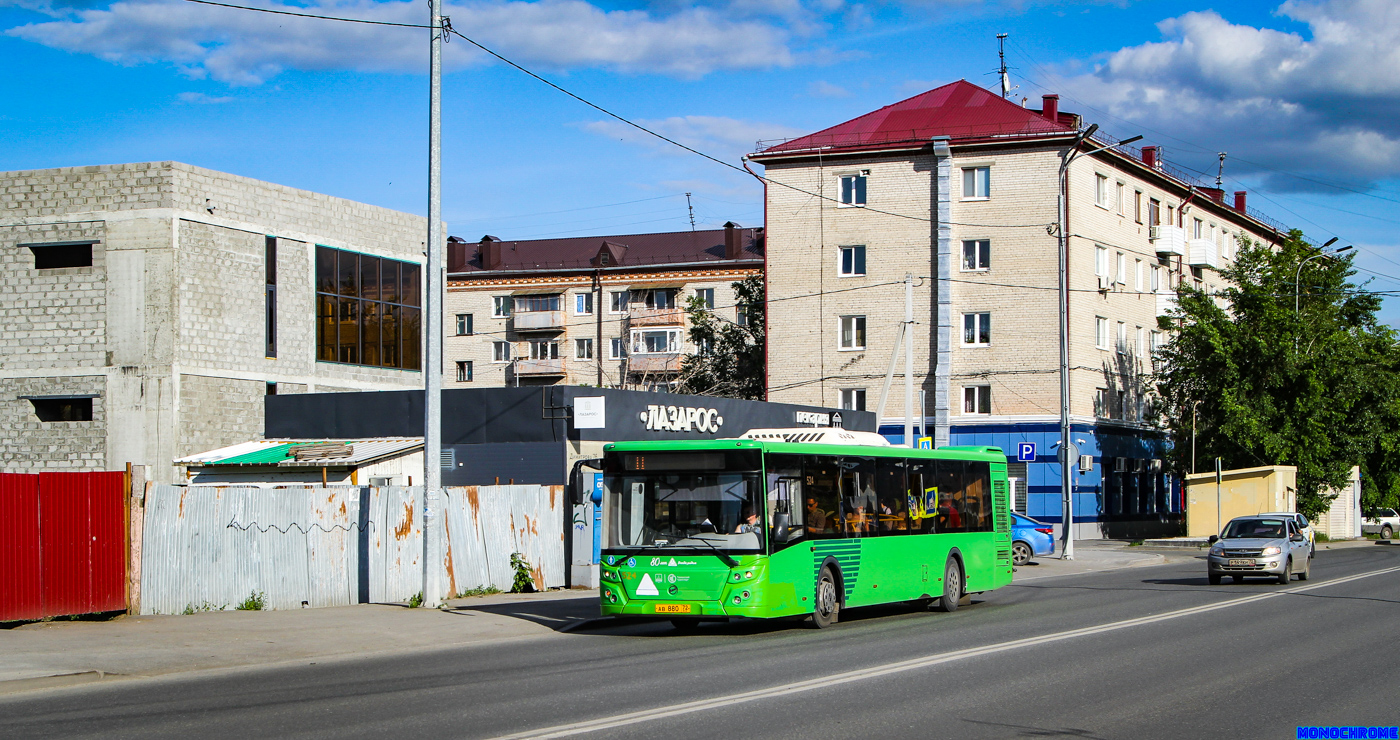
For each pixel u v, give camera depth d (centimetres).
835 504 1847
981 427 5009
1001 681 1199
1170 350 5194
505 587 2361
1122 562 3603
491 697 1108
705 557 1666
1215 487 4862
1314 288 5184
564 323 7944
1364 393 5038
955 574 2147
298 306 3366
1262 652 1446
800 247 5322
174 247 3002
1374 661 1366
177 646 1473
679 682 1200
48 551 1659
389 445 2722
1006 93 5634
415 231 3825
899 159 5191
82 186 3059
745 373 6397
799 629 1773
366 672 1316
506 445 2703
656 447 1725
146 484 1795
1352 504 6275
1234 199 7156
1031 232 5000
